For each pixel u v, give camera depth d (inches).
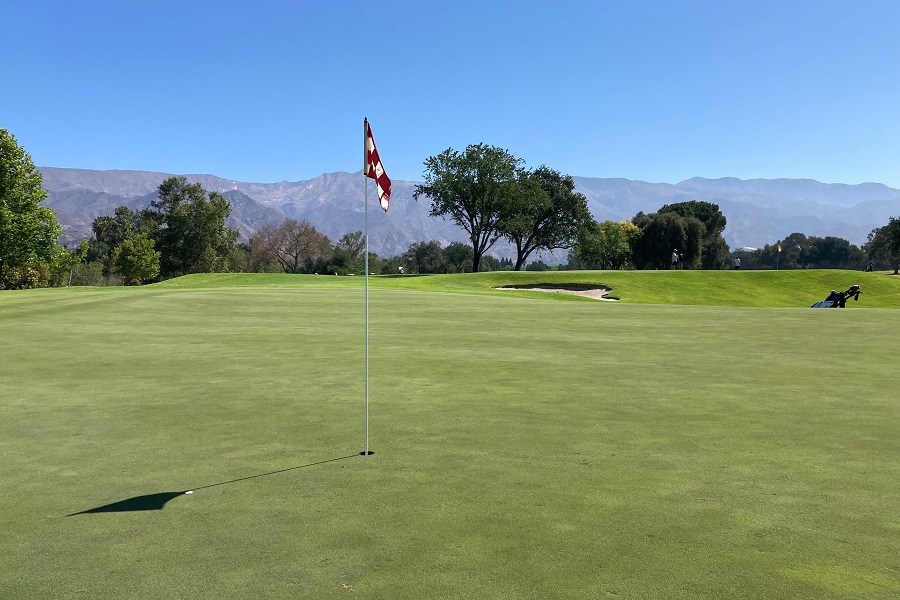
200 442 283.6
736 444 273.1
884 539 175.9
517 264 3538.4
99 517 197.9
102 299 1081.4
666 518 191.9
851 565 160.6
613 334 700.7
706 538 177.3
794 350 573.3
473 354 546.6
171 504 208.1
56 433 300.4
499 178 3016.7
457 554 168.2
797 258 6353.3
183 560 167.0
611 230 4116.6
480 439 284.2
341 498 211.5
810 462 247.0
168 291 1310.3
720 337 671.8
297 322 805.9
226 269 4367.6
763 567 159.5
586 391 391.2
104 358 522.0
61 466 251.1
